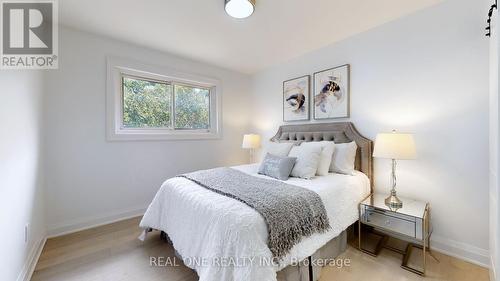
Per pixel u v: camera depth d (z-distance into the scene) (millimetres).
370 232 2260
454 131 1832
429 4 1914
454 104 1827
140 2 1859
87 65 2389
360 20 2170
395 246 1993
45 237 2123
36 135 1874
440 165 1912
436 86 1919
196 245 1393
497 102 1258
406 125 2104
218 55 3064
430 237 1955
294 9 1963
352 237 2146
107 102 2520
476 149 1728
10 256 1315
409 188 2100
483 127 1691
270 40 2600
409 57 2070
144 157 2832
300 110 3092
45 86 2148
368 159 2301
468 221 1773
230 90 3736
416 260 1782
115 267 1691
